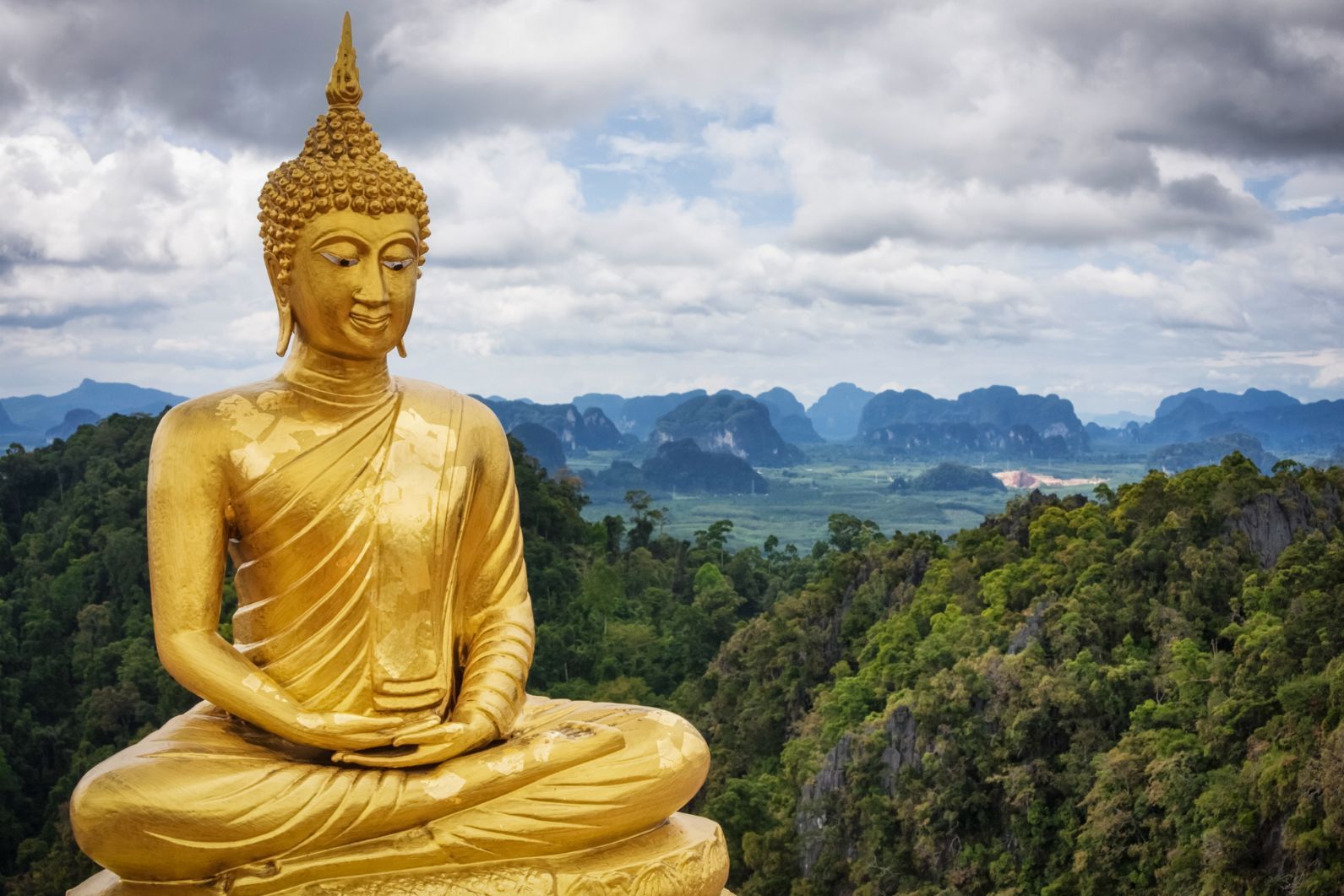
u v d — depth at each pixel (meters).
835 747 55.91
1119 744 47.81
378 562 9.27
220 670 8.84
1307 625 45.34
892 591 70.81
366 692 9.30
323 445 9.23
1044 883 47.34
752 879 54.00
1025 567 63.75
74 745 69.38
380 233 9.07
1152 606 56.16
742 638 73.88
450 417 9.74
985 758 50.34
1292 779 39.50
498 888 8.83
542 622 79.88
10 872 62.12
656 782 9.38
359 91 9.16
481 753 9.09
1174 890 41.78
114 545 79.50
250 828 8.43
